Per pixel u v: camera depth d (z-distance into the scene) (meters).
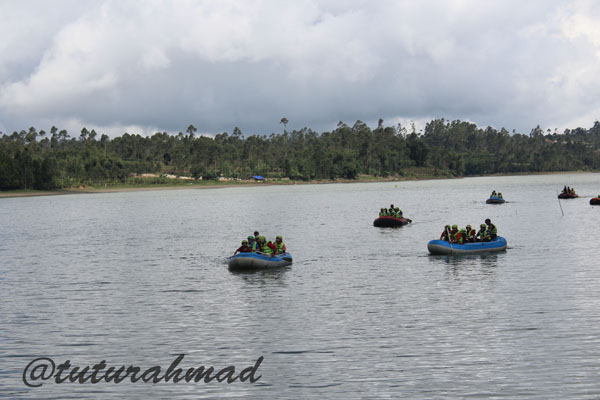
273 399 15.45
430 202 108.50
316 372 17.11
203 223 71.75
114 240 53.62
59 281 31.89
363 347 19.09
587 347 18.56
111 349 19.47
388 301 25.38
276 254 35.59
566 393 15.27
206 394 15.91
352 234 54.25
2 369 17.83
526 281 29.02
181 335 20.84
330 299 26.02
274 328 21.45
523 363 17.34
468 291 27.03
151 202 134.25
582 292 26.17
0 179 184.38
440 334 20.30
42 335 21.09
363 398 15.30
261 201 128.00
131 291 28.73
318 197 142.50
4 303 26.31
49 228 68.81
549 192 135.50
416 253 40.09
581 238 46.31
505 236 49.25
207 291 28.34
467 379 16.30
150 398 15.77
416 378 16.45
